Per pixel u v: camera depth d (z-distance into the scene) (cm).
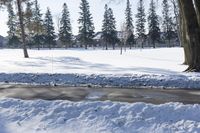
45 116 980
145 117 930
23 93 1425
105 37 9325
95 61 3488
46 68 2662
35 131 909
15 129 926
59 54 5288
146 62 3228
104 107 995
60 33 9706
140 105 986
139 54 4959
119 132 875
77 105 1025
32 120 970
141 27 9325
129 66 2739
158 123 896
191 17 2128
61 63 3222
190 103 1161
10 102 1105
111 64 3012
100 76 1820
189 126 868
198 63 2131
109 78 1762
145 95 1326
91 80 1764
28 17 4216
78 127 914
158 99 1240
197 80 1620
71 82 1745
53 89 1512
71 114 980
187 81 1616
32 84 1711
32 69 2589
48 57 4172
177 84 1593
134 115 940
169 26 9162
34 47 9981
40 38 9431
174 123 893
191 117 918
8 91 1486
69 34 9725
